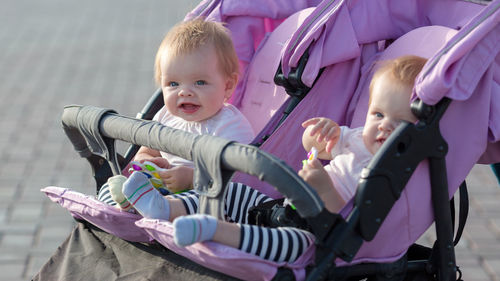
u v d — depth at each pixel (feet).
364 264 10.09
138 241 11.41
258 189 12.69
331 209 10.43
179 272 10.53
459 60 9.86
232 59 13.14
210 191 9.62
